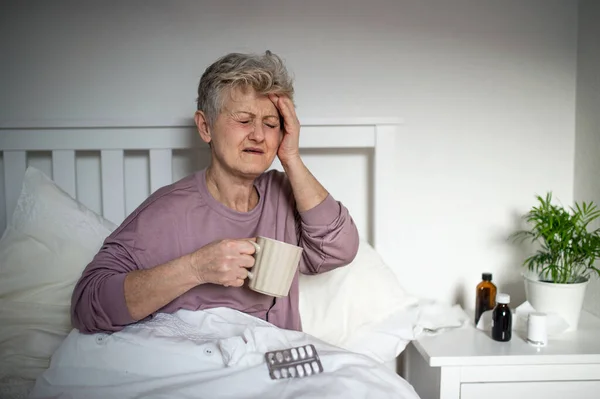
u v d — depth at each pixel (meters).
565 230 1.44
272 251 1.00
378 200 1.61
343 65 1.66
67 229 1.36
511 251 1.75
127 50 1.61
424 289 1.75
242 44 1.63
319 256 1.25
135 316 1.04
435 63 1.68
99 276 1.07
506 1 1.68
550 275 1.52
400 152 1.70
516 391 1.31
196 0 1.61
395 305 1.39
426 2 1.66
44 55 1.60
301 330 1.27
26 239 1.35
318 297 1.39
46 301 1.31
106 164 1.56
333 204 1.21
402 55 1.67
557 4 1.69
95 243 1.37
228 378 0.95
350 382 0.96
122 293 1.03
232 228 1.19
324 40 1.65
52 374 1.03
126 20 1.60
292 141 1.17
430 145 1.71
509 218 1.74
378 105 1.68
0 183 1.61
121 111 1.63
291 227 1.27
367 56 1.66
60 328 1.26
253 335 1.04
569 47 1.71
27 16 1.58
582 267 1.63
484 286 1.51
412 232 1.73
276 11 1.63
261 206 1.25
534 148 1.73
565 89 1.72
